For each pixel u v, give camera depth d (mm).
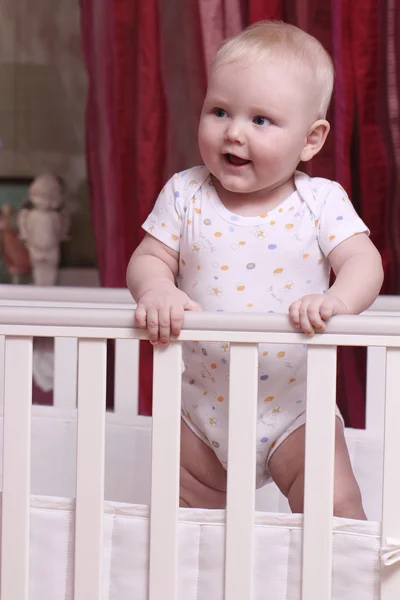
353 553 1050
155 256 1267
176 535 1068
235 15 2281
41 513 1112
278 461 1241
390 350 1026
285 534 1065
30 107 3029
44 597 1112
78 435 1078
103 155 2518
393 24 2129
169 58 2381
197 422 1273
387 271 2186
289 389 1230
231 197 1235
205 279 1223
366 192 2191
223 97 1180
